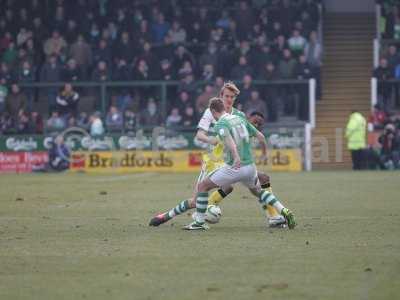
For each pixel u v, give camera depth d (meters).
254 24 83.88
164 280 23.64
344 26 90.19
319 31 85.56
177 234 32.19
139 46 81.69
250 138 33.22
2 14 85.06
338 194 49.38
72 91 78.62
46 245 29.72
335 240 30.41
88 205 43.88
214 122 34.47
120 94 80.69
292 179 62.56
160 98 80.12
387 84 81.69
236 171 32.66
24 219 37.59
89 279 23.88
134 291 22.33
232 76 79.94
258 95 78.31
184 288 22.61
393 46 82.38
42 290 22.59
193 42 83.88
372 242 29.89
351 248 28.56
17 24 84.12
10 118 78.38
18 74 80.94
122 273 24.64
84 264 26.06
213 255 27.34
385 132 74.94
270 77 79.00
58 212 40.56
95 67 81.31
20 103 79.12
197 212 33.38
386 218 37.09
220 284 23.05
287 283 23.11
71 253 28.00
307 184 57.28
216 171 32.97
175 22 84.19
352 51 88.56
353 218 37.16
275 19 83.88
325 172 71.81
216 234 32.09
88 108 78.62
